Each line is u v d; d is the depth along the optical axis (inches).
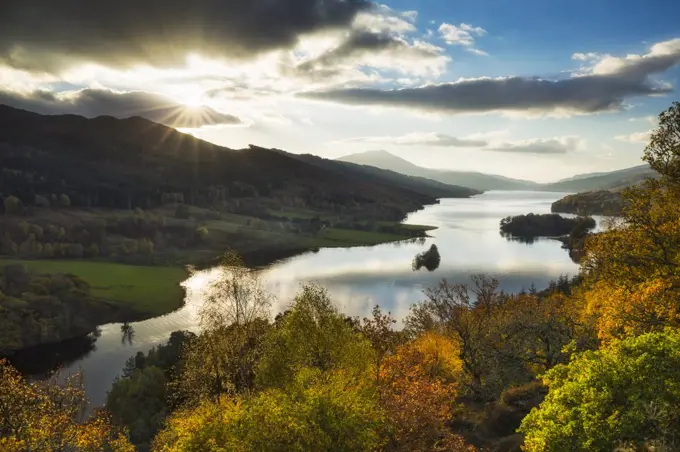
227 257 1749.5
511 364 1724.9
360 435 800.3
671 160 1283.2
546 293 4429.1
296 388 947.3
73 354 4399.6
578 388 705.0
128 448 1546.5
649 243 1278.3
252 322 1664.6
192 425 1074.7
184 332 3654.0
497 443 1206.3
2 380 1471.5
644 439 604.4
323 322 1501.0
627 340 762.2
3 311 4788.4
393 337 1581.0
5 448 1262.3
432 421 1042.7
